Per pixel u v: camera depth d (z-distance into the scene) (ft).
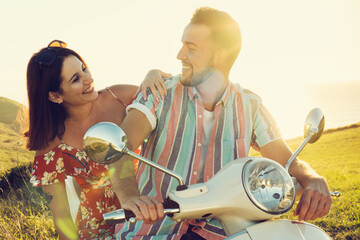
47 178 8.12
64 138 8.32
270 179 4.27
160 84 6.07
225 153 6.15
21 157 39.78
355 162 37.35
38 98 7.82
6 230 14.23
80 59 8.16
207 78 5.98
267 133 6.36
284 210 4.27
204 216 4.49
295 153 5.20
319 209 4.74
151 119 5.86
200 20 5.87
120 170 5.15
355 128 83.46
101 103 8.61
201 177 6.13
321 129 5.27
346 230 13.80
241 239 4.24
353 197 17.75
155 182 6.09
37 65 7.77
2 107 81.41
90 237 8.77
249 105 6.32
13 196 18.15
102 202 8.80
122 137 4.05
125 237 5.98
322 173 29.76
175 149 6.02
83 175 8.50
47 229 14.61
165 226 5.90
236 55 6.11
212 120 6.14
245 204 4.27
